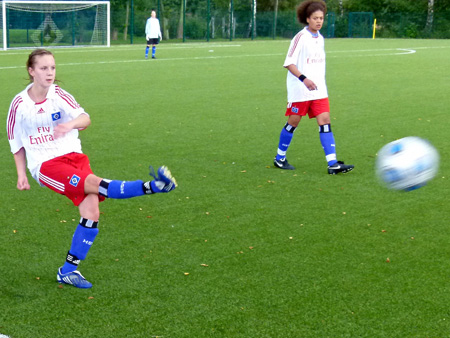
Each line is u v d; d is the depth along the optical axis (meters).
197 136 8.97
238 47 31.56
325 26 45.59
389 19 46.38
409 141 4.14
